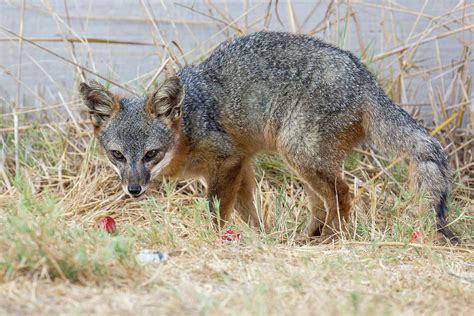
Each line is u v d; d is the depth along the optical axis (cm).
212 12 1486
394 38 1400
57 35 1502
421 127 1076
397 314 645
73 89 1397
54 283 705
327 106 1057
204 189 1239
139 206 1161
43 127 1341
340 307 646
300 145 1072
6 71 1377
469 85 1388
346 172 1244
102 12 1510
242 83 1109
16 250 733
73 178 1227
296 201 1208
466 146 1338
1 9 1512
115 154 1079
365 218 1098
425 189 1048
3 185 1223
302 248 930
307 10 1488
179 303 658
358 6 1477
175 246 887
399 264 873
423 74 1385
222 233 967
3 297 661
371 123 1070
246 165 1156
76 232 821
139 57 1492
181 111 1083
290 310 650
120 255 750
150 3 1500
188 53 1339
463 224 1139
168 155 1089
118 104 1088
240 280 755
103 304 653
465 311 688
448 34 1342
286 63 1087
